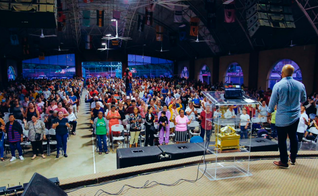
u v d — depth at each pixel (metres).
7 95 13.02
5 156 6.78
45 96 14.11
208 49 26.88
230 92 2.71
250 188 2.35
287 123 2.74
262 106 8.73
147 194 2.27
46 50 31.94
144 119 7.97
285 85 2.73
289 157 3.12
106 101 11.13
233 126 2.71
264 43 18.81
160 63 40.03
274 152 3.31
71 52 34.19
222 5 17.48
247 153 2.73
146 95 13.36
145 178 2.65
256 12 11.15
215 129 2.74
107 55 35.44
